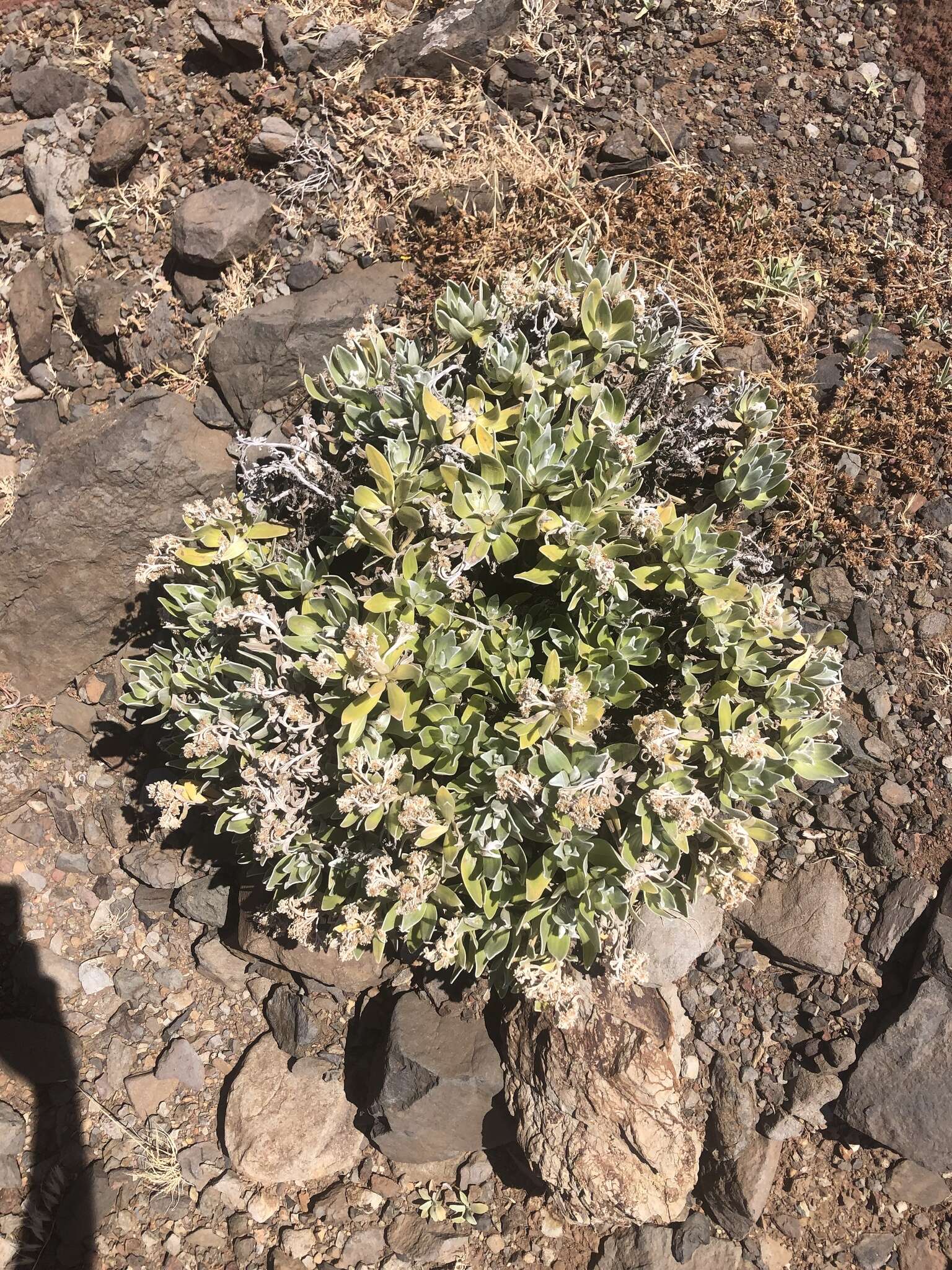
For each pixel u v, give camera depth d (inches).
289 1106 30.8
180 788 27.8
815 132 36.5
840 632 27.5
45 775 34.9
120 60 38.9
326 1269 29.3
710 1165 28.4
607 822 24.8
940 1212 27.5
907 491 31.2
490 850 24.2
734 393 30.2
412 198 35.4
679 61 37.8
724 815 25.6
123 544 34.4
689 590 25.4
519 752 23.9
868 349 32.8
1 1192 30.4
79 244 37.9
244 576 28.7
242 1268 29.5
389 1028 29.9
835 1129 28.2
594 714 23.1
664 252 33.9
